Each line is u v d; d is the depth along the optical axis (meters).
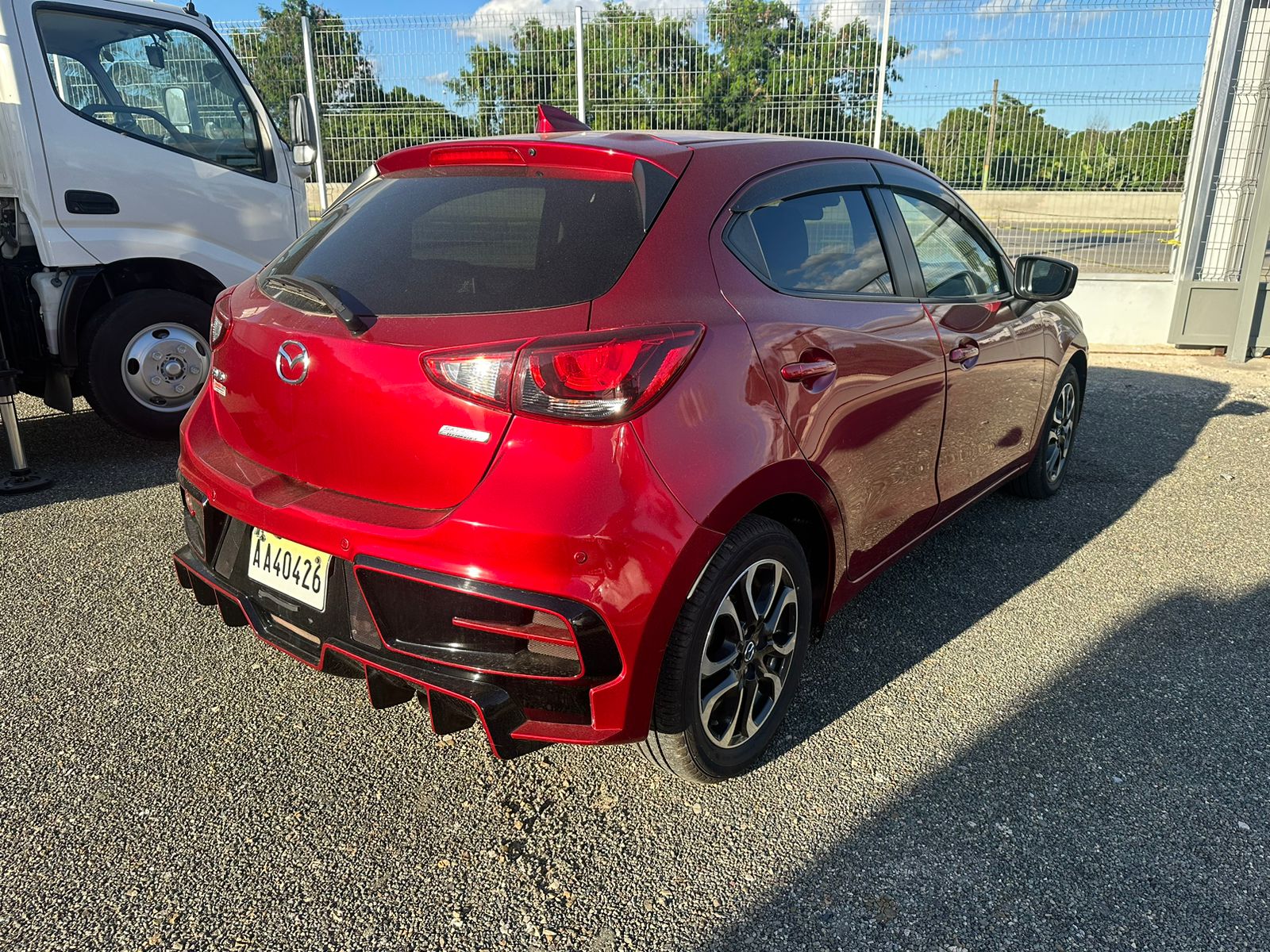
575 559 1.84
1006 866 2.12
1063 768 2.47
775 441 2.17
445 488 1.92
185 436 2.54
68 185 4.50
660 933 1.93
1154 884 2.07
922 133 8.54
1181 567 3.75
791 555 2.36
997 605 3.40
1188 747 2.56
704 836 2.21
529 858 2.13
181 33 4.88
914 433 2.85
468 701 1.89
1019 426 3.82
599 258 2.04
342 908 1.98
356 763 2.46
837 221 2.72
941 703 2.77
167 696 2.73
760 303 2.26
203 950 1.86
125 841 2.15
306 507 2.08
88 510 4.17
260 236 5.31
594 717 1.95
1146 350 8.60
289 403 2.13
